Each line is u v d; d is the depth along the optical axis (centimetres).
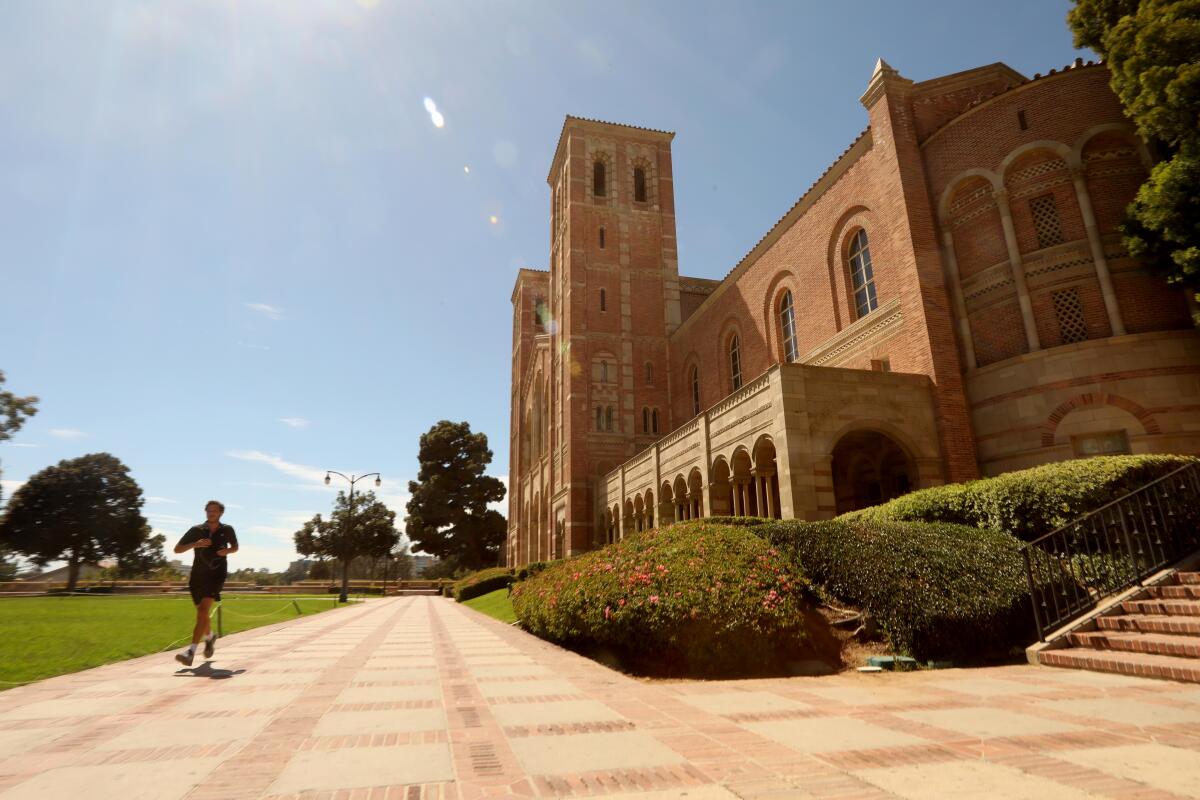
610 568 1014
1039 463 1603
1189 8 1238
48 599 3056
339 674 730
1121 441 1507
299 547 7475
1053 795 288
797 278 2770
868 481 2208
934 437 1786
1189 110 1234
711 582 841
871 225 2236
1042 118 1739
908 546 975
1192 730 411
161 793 305
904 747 381
